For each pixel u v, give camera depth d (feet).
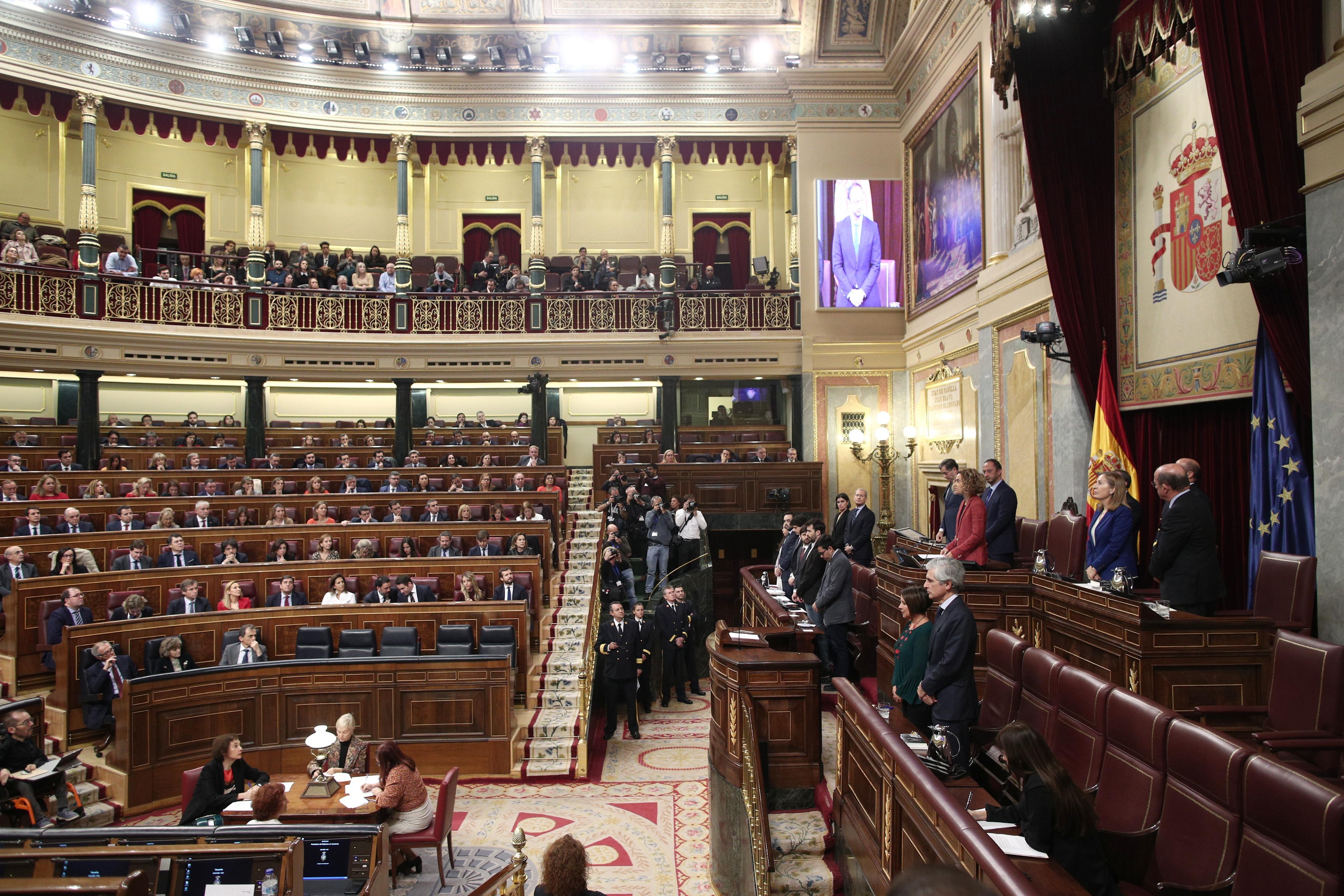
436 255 71.72
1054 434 33.63
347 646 32.96
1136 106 28.45
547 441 62.44
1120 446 28.58
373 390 67.41
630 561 47.73
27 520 37.86
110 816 26.58
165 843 17.02
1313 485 19.12
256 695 30.09
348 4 61.31
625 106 63.82
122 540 37.29
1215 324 24.54
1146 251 28.04
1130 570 21.36
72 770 27.40
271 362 58.65
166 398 63.31
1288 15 19.06
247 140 61.72
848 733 17.47
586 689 33.60
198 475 47.88
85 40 55.67
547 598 42.11
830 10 57.11
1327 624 17.81
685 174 73.26
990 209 41.91
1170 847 12.65
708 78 63.31
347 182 70.79
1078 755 15.37
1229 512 24.88
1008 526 25.41
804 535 29.60
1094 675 15.66
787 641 23.94
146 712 27.76
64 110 59.41
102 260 62.95
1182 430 26.99
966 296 45.55
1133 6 25.86
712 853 22.81
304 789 23.88
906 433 53.52
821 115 59.41
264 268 59.93
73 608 31.04
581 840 25.89
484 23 62.28
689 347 61.36
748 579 35.73
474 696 31.22
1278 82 19.21
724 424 67.36
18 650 30.99
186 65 58.75
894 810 14.24
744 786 19.85
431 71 62.39
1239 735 16.60
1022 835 12.62
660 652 42.24
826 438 58.13
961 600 17.57
